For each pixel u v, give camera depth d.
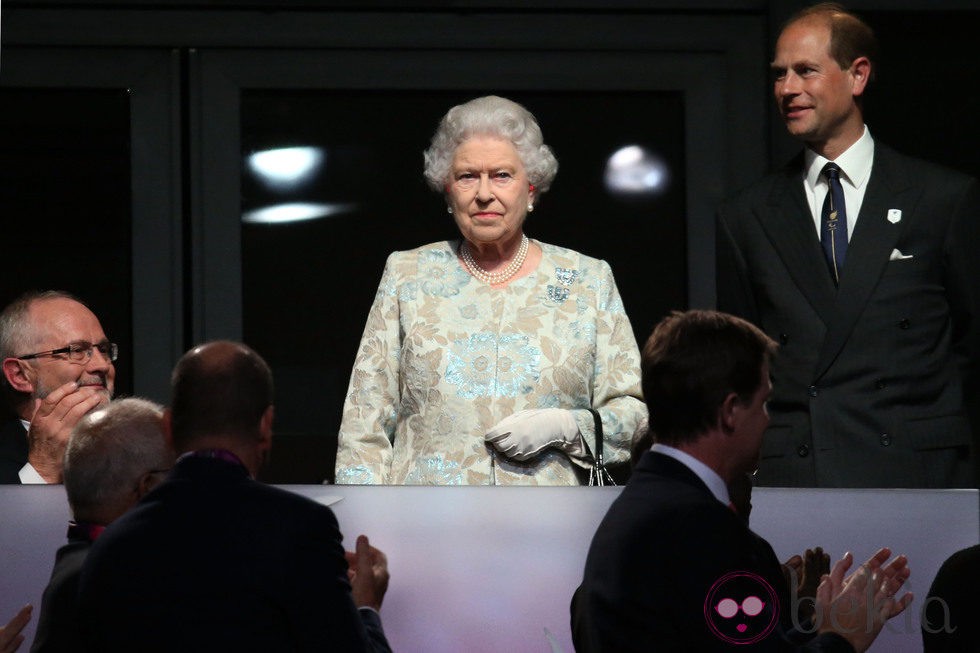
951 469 13.78
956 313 14.20
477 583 10.28
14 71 18.80
